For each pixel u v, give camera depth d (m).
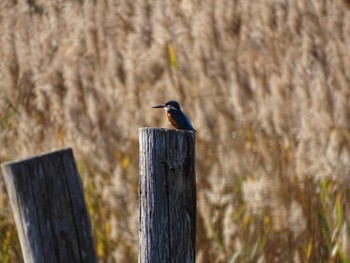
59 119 13.56
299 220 10.59
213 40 15.80
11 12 17.27
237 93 12.76
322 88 11.71
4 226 11.41
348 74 12.43
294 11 15.96
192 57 14.91
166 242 5.87
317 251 10.82
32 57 15.60
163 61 15.26
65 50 16.03
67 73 14.15
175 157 5.88
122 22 17.42
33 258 5.17
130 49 15.86
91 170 12.17
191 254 6.00
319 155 10.99
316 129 11.28
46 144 12.67
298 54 14.42
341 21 15.12
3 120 13.71
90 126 12.95
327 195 10.88
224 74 14.47
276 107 11.92
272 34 15.80
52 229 5.14
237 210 11.18
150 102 13.19
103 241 11.18
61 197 5.16
